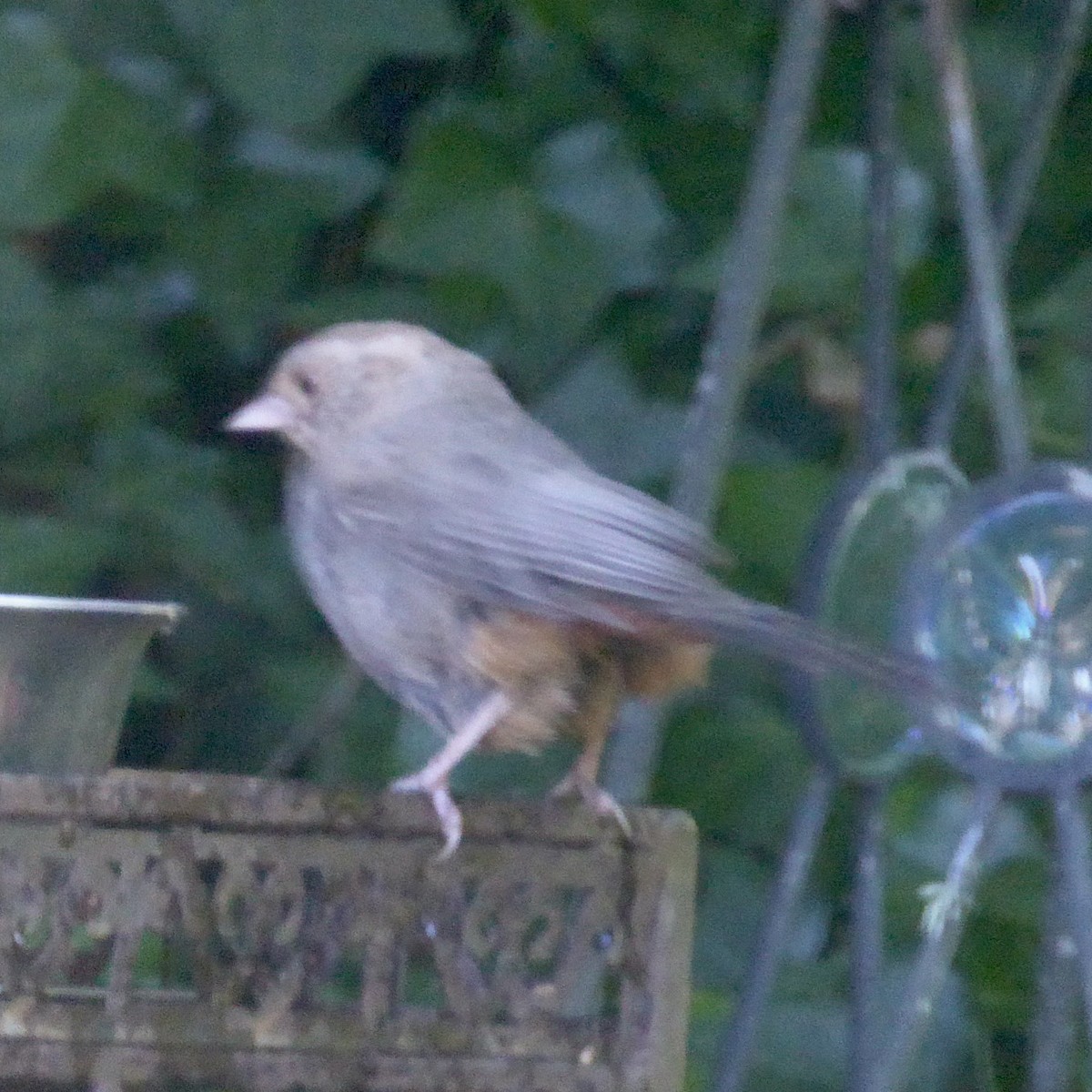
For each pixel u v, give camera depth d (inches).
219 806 250.4
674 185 385.7
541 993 260.5
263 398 323.9
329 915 254.1
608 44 383.9
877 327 316.2
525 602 288.5
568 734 298.5
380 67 399.2
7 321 383.9
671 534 282.8
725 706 379.9
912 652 279.1
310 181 393.4
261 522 394.9
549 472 297.1
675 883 264.5
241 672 396.2
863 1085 307.6
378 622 301.9
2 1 388.8
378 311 386.6
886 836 365.1
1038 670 284.8
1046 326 389.1
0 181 371.9
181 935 250.1
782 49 318.0
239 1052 248.7
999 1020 363.3
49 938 245.8
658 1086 261.9
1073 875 284.0
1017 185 332.2
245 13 376.5
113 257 397.1
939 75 302.4
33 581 373.7
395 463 303.1
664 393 387.5
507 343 383.9
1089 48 389.7
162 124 380.8
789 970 359.9
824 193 368.2
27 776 246.7
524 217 373.7
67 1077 243.6
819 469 374.9
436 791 259.9
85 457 389.1
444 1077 254.5
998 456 346.6
